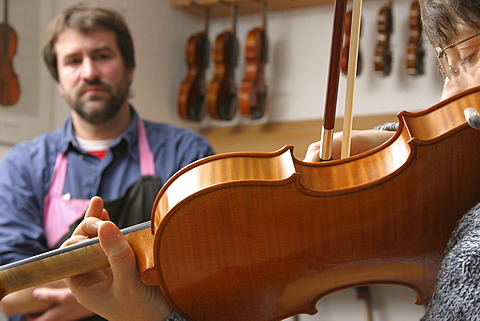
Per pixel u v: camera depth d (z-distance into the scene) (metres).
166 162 2.54
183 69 4.78
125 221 2.39
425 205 1.06
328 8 4.51
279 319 1.13
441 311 0.87
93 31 2.48
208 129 4.85
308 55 4.56
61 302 2.04
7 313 2.05
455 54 1.07
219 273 1.05
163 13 4.57
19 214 2.38
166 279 1.03
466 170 1.04
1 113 3.38
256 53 4.37
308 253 1.07
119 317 1.12
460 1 1.02
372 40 4.34
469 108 0.98
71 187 2.48
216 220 1.02
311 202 1.04
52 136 2.58
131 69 2.66
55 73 2.65
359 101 4.34
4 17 3.37
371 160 1.08
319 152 1.25
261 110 4.44
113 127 2.56
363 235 1.08
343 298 3.29
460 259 0.85
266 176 1.04
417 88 4.23
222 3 4.52
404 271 1.13
